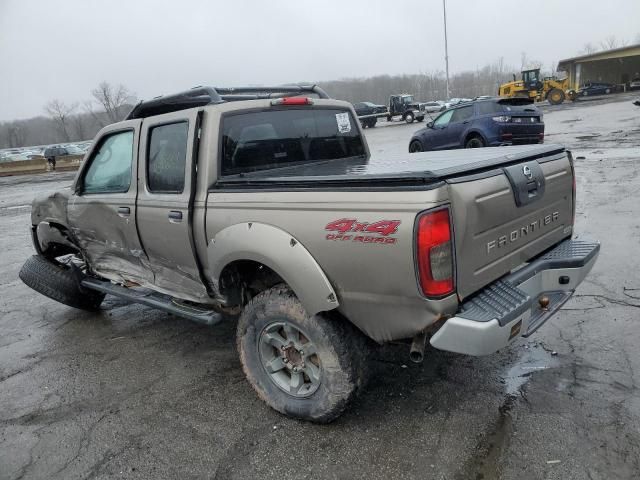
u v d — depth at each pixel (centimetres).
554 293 322
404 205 234
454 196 237
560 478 244
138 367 399
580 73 4906
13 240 958
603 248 565
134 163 377
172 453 290
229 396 344
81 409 345
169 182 352
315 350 283
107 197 405
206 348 423
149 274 401
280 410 309
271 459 277
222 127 333
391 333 256
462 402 311
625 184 904
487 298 257
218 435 303
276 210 282
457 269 242
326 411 287
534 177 292
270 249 280
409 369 353
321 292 263
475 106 1414
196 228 329
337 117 421
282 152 374
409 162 322
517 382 327
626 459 252
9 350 453
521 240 290
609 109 2845
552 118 2684
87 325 497
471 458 263
